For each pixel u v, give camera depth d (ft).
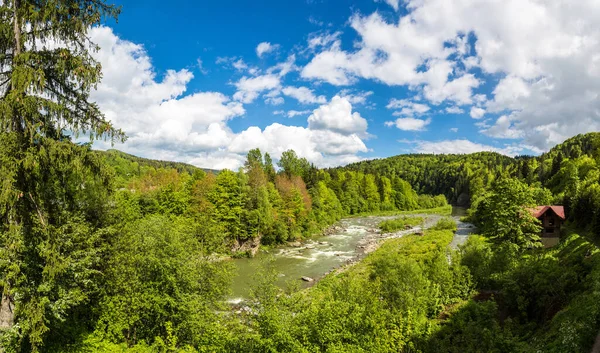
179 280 50.42
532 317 66.44
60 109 36.81
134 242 49.85
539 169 345.72
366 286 60.23
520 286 69.21
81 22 37.32
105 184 42.73
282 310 45.57
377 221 301.84
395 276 70.54
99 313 47.26
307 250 174.91
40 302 36.55
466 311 67.21
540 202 193.98
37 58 35.32
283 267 137.59
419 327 54.95
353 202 356.18
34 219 37.70
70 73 38.06
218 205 165.07
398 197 409.90
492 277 79.46
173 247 50.78
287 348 41.22
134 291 47.24
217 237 67.72
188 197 167.73
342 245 189.67
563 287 64.49
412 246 147.02
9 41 35.70
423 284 72.18
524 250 97.19
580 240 106.32
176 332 48.55
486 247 96.27
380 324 48.57
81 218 45.06
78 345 44.34
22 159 34.40
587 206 139.03
